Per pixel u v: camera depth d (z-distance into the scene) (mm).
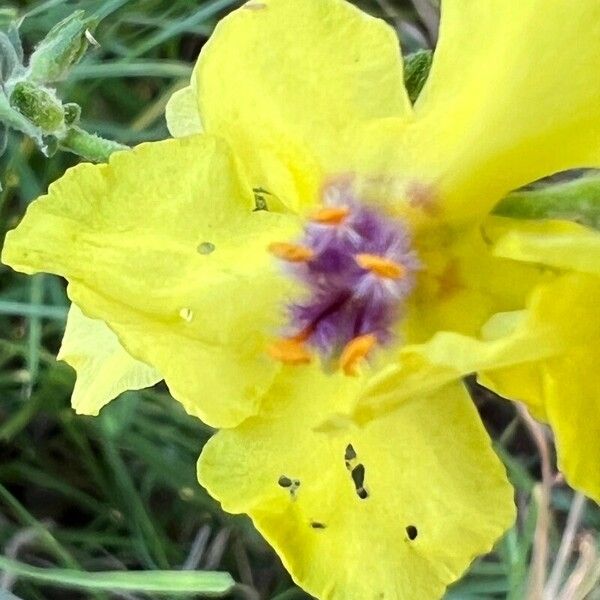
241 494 48
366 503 48
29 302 94
